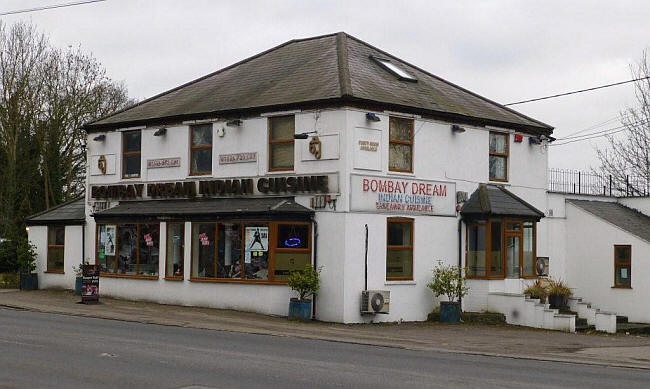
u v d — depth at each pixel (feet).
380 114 90.07
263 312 90.07
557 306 97.35
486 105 108.58
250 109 93.97
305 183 88.99
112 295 105.19
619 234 105.91
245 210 90.38
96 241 108.58
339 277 86.69
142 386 42.68
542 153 109.50
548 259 106.42
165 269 99.60
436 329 85.10
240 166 95.61
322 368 50.65
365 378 47.01
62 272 115.03
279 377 46.50
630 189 143.02
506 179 104.58
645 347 73.41
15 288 120.06
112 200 109.09
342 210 86.74
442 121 96.73
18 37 159.94
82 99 165.27
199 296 95.81
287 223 89.25
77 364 49.55
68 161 163.63
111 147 110.01
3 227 156.15
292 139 91.61
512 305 93.45
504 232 98.22
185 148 101.19
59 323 74.54
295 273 86.58
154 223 101.30
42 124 160.15
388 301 88.38
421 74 109.40
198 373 47.24
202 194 98.78
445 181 96.78
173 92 112.78
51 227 117.29
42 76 161.68
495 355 64.69
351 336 74.59
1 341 59.72
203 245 96.02
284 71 101.96
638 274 103.81
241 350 58.85
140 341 61.87
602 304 107.24
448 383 46.11
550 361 61.87
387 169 90.74
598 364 60.75
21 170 159.12
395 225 91.86
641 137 149.28
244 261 91.86
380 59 104.99
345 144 86.79
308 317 86.58
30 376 45.24
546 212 109.09
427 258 94.32
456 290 92.94
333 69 95.76
